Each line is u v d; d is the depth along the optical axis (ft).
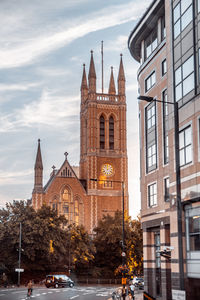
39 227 275.39
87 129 451.12
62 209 423.23
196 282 92.12
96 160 435.94
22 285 280.31
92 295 173.06
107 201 432.25
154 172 138.00
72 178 429.79
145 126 147.23
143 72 149.38
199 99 93.97
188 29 100.17
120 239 308.60
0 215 282.36
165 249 104.99
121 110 452.76
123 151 445.37
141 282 229.04
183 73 102.22
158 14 134.41
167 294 125.29
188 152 98.68
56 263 300.61
